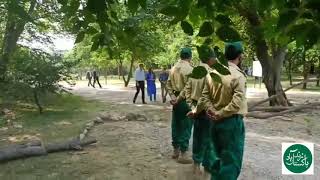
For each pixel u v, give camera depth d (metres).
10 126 12.19
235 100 5.00
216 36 2.38
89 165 7.62
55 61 16.48
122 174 7.05
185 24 2.48
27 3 2.58
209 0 2.39
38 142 8.90
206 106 5.28
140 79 20.55
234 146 5.12
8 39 16.45
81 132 10.96
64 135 10.67
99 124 12.71
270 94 18.78
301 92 29.98
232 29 2.33
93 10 2.48
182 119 7.60
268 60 18.64
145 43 3.31
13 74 15.57
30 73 15.51
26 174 7.13
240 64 5.18
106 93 28.88
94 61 41.78
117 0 2.58
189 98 6.70
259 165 7.72
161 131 11.27
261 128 12.49
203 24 2.36
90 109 17.19
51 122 12.86
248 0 2.37
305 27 2.10
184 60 7.37
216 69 2.44
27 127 12.03
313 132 11.95
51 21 14.47
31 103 17.00
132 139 10.02
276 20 2.16
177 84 7.37
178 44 32.06
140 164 7.65
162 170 7.25
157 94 27.39
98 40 2.92
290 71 35.62
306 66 33.12
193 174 6.96
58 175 7.04
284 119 14.84
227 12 2.45
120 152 8.64
